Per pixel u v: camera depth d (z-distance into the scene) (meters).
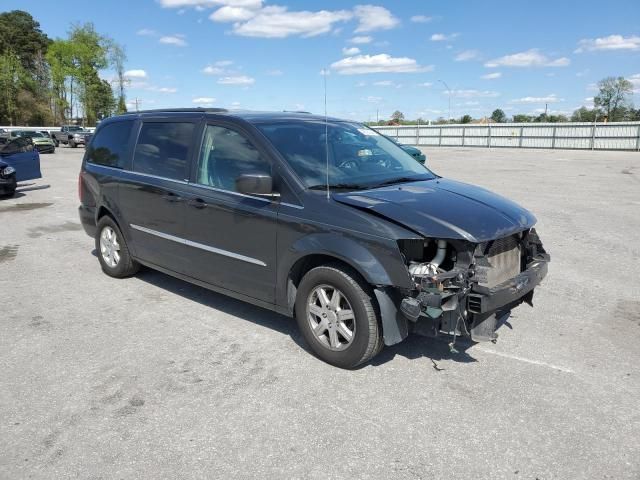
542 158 28.70
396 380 3.77
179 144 5.09
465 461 2.89
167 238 5.17
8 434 3.16
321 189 4.04
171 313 5.12
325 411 3.38
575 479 2.75
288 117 4.85
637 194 13.13
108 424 3.25
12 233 9.00
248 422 3.26
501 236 3.62
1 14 98.06
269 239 4.16
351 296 3.73
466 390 3.63
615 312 5.09
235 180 4.19
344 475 2.78
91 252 7.62
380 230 3.57
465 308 3.57
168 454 2.96
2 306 5.34
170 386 3.71
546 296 5.55
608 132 38.66
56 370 3.96
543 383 3.72
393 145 5.37
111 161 5.97
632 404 3.45
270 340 4.47
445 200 3.96
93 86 71.56
